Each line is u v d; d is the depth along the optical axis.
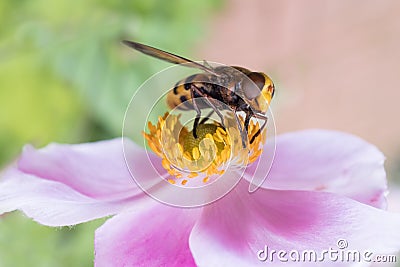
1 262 0.23
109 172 0.18
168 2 0.28
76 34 0.27
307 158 0.19
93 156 0.18
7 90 0.28
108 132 0.28
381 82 0.45
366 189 0.18
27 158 0.18
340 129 0.45
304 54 0.45
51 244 0.23
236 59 0.44
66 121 0.29
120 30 0.27
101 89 0.26
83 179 0.18
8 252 0.23
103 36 0.26
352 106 0.45
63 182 0.18
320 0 0.46
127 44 0.17
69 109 0.29
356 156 0.18
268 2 0.45
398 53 0.46
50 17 0.27
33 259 0.23
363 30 0.46
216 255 0.17
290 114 0.44
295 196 0.18
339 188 0.18
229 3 0.43
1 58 0.27
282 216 0.17
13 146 0.29
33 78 0.28
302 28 0.45
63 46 0.26
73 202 0.17
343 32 0.46
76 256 0.24
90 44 0.26
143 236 0.17
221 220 0.17
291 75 0.43
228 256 0.17
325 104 0.45
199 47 0.38
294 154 0.19
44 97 0.29
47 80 0.28
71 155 0.18
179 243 0.17
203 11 0.31
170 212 0.18
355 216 0.17
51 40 0.26
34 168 0.18
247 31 0.45
